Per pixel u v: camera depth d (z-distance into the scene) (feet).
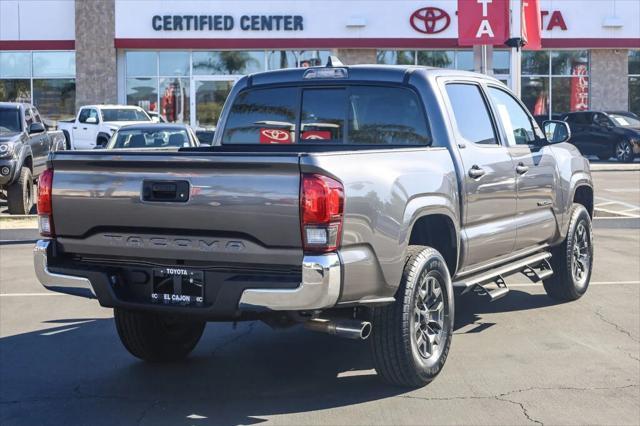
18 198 50.16
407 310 18.49
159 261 17.79
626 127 93.71
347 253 16.70
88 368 21.66
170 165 17.22
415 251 19.29
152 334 21.18
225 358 22.48
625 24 101.40
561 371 20.90
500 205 23.22
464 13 48.47
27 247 42.04
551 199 26.35
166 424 17.57
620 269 34.17
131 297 18.22
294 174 16.29
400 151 18.90
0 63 102.63
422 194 19.21
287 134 23.36
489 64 50.83
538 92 104.22
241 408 18.47
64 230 18.65
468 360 21.88
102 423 17.69
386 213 17.75
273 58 100.99
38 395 19.53
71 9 101.30
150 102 101.91
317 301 16.20
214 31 99.09
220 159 16.70
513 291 30.76
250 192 16.56
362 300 17.40
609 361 21.74
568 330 24.90
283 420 17.66
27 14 101.40
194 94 101.71
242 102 24.00
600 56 103.50
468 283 21.68
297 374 20.89
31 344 23.94
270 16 98.78
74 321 26.68
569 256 27.86
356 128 22.49
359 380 20.29
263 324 26.22
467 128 22.56
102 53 99.96
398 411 18.10
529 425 17.25
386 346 18.62
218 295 16.88
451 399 18.84
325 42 98.94
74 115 102.68
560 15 100.73
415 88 21.65
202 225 16.99
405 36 99.14
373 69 22.25
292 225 16.29
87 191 18.15
